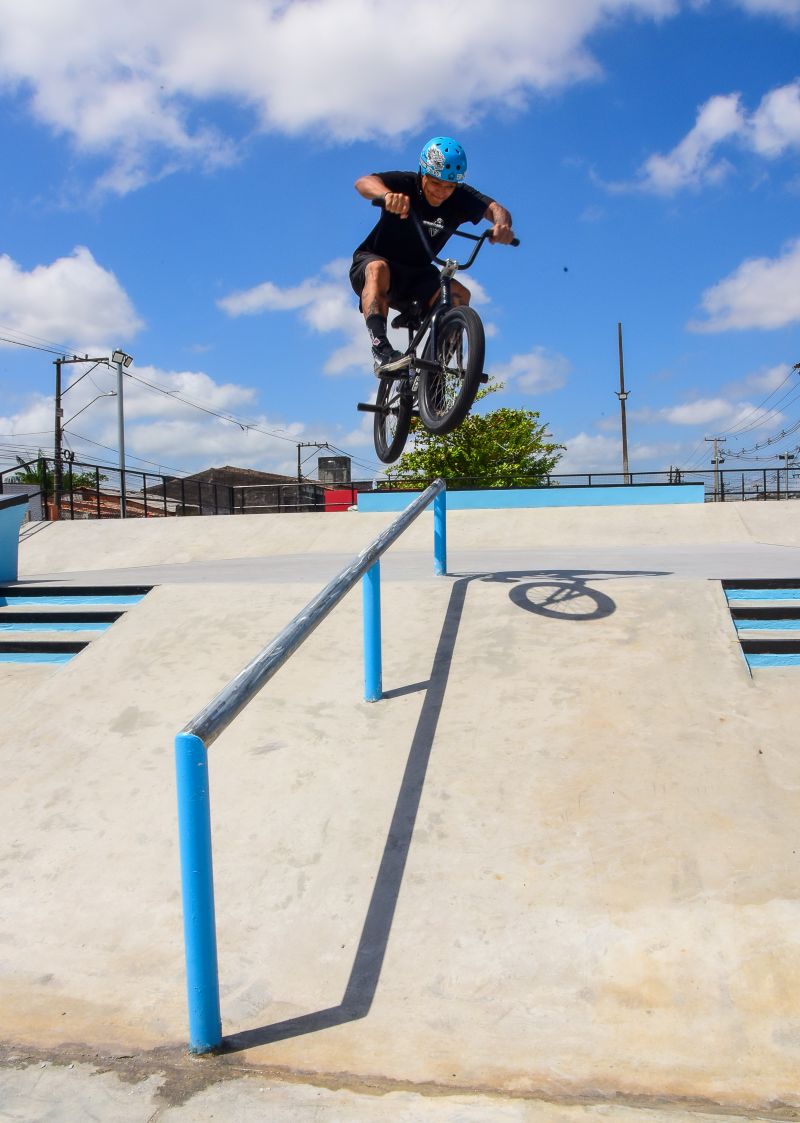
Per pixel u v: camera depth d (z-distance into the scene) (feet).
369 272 14.69
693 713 11.08
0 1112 6.06
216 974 6.66
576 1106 5.89
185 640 14.61
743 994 6.93
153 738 11.77
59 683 13.55
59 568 34.22
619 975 7.27
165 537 36.76
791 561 20.24
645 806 9.37
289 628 7.95
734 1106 5.84
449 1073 6.31
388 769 10.51
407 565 20.98
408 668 12.92
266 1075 6.37
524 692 11.93
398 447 16.28
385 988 7.36
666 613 13.80
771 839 8.70
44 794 10.73
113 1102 6.13
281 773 10.62
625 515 37.63
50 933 8.38
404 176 13.94
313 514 38.58
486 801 9.73
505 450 80.84
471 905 8.25
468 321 12.76
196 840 6.43
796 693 11.44
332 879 8.80
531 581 16.03
